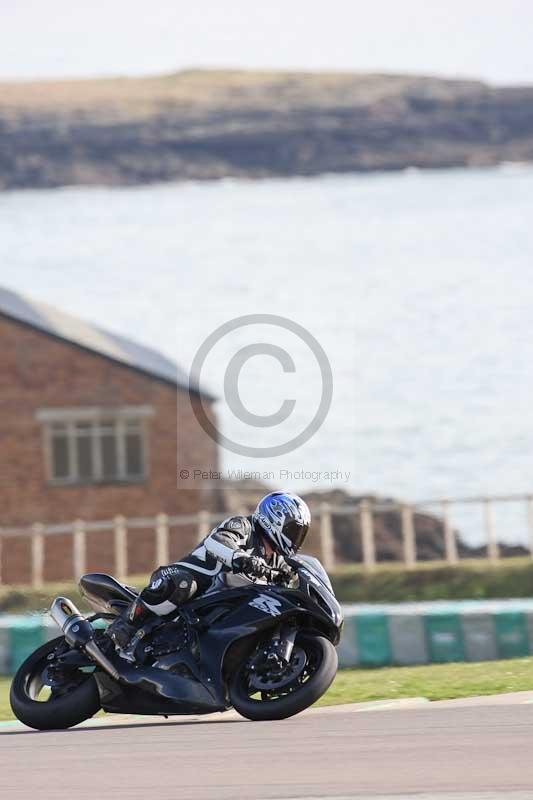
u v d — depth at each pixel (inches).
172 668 1366.9
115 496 5324.8
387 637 2409.0
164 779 1055.0
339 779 1027.3
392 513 6594.5
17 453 5305.1
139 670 1376.7
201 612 1384.1
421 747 1135.6
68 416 5315.0
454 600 3513.8
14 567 5039.4
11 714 1697.8
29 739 1309.1
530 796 950.4
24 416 5310.0
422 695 1621.6
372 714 1359.5
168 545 5226.4
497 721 1257.4
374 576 3668.8
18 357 5324.8
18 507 5280.5
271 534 1390.3
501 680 1697.8
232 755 1141.1
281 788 1005.2
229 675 1366.9
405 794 970.1
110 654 1402.6
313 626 1365.7
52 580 5064.0
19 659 2432.3
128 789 1024.9
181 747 1197.7
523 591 3526.1
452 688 1654.8
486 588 3560.5
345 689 1710.1
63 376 5344.5
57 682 1422.2
